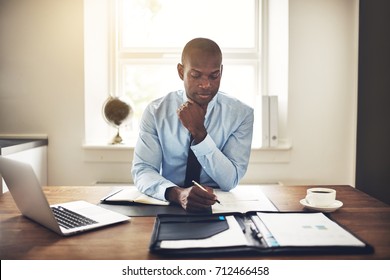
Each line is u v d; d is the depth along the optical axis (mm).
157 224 1004
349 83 2418
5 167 1102
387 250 861
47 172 2473
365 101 2338
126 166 2475
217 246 849
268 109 2375
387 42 2248
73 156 2471
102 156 2463
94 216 1128
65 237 969
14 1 2408
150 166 1559
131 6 2652
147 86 2688
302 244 855
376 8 2277
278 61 2514
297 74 2418
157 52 2650
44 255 855
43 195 949
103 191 1512
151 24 2658
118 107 2396
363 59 2336
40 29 2414
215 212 1176
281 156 2441
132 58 2648
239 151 1627
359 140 2367
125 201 1309
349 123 2434
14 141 2273
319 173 2459
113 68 2646
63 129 2459
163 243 873
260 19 2600
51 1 2404
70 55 2424
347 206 1265
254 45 2641
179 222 1021
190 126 1431
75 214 1146
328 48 2406
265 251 834
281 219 1036
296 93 2424
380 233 984
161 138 1609
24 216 1163
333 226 978
